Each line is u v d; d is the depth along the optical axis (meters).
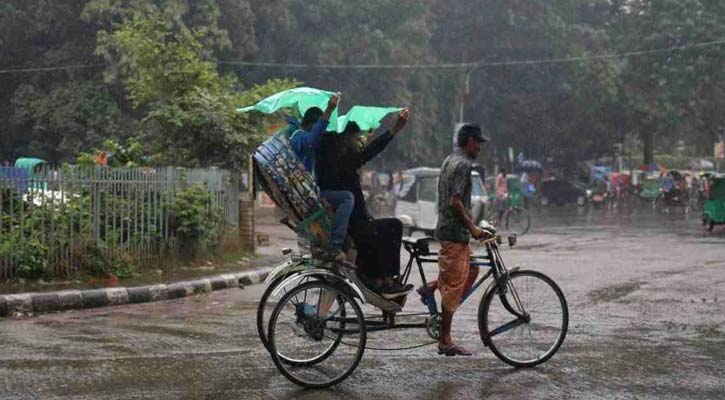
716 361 11.52
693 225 44.22
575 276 21.09
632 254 27.25
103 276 18.98
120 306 16.88
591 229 41.19
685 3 76.38
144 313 15.79
